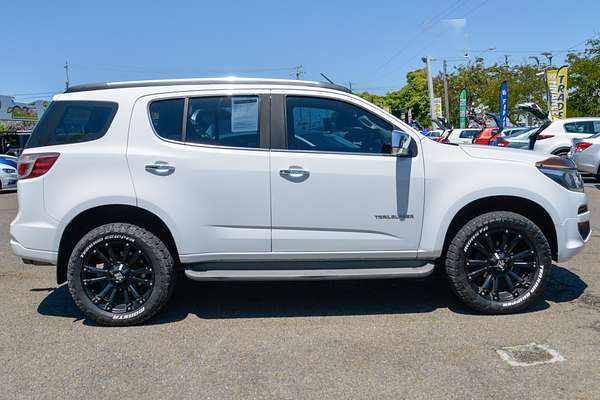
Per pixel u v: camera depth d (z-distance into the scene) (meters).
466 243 4.17
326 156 4.10
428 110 48.91
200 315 4.44
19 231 4.09
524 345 3.68
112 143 4.07
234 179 4.04
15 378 3.33
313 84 4.23
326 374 3.32
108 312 4.16
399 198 4.14
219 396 3.08
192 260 4.12
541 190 4.20
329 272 4.14
